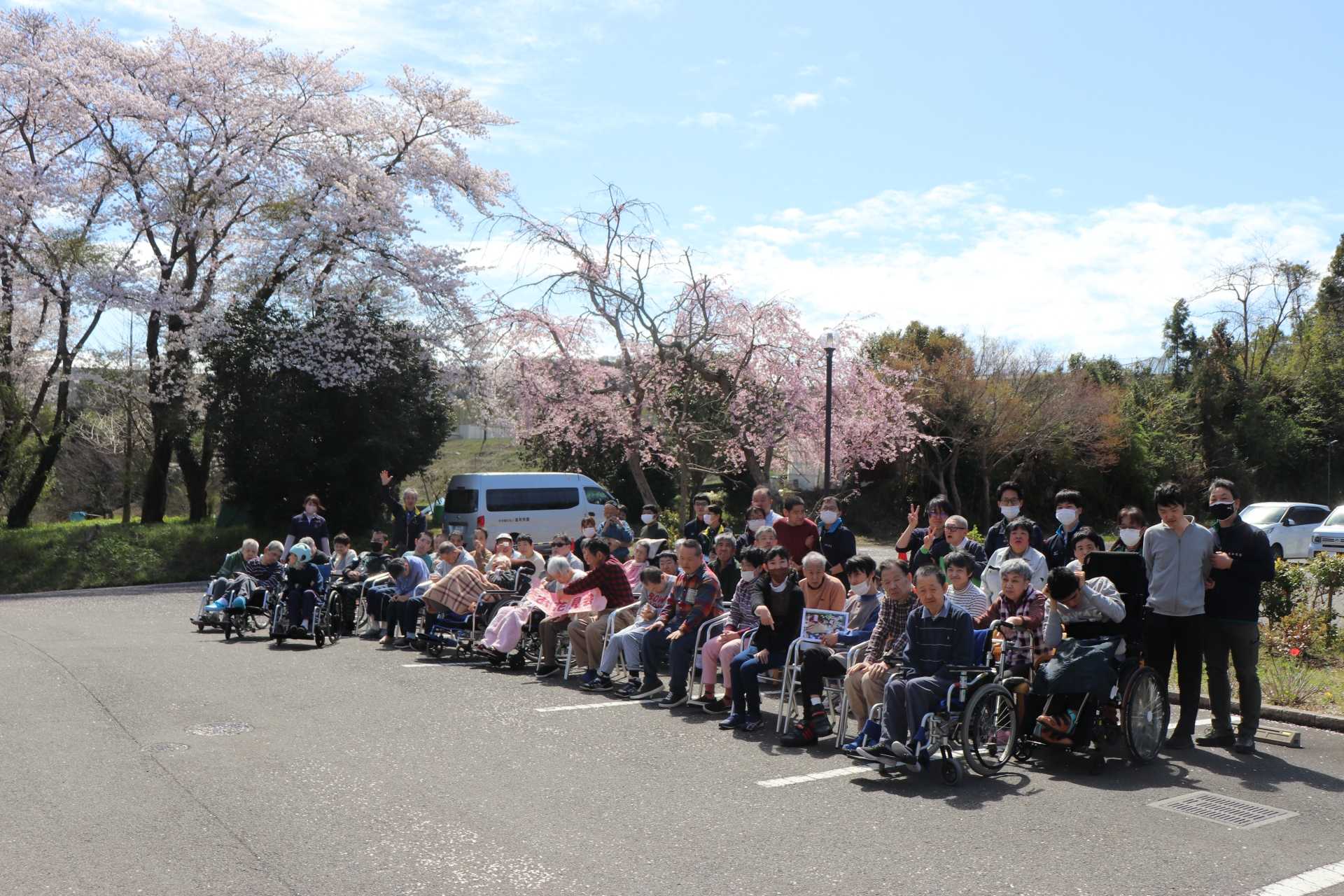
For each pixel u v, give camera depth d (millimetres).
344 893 4824
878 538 36875
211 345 25219
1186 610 7676
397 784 6629
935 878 5090
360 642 13250
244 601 12977
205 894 4793
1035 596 7684
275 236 25953
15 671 10328
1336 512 24344
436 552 14516
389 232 26625
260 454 24922
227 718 8430
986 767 7031
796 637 8430
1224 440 45938
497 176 29438
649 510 14172
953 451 38000
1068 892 4922
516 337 25250
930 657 7230
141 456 33156
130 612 16812
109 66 24594
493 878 5039
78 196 24531
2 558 20859
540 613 11469
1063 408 38438
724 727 8477
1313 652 11164
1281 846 5586
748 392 24516
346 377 25328
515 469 34812
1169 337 50031
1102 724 7258
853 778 6980
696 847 5527
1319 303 52125
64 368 26656
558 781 6785
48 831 5609
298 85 27078
